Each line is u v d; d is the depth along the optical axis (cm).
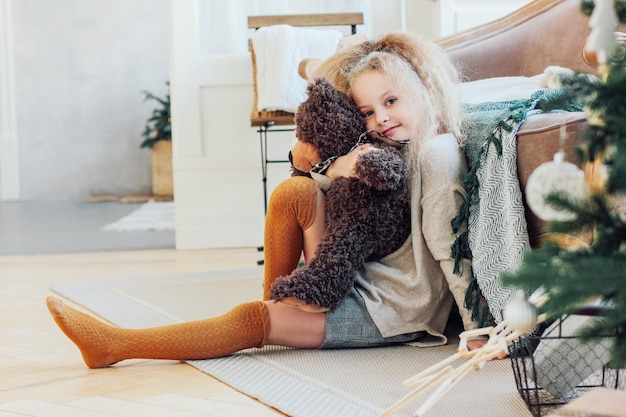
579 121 148
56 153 760
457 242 166
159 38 762
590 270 75
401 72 174
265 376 156
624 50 90
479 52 239
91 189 760
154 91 764
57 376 165
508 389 141
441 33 350
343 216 169
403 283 173
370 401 137
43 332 212
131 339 167
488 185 164
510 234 160
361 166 163
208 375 160
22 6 750
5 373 170
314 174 179
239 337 168
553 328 126
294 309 169
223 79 387
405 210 174
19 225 544
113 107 763
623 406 87
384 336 172
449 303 179
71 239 455
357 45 188
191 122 388
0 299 269
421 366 158
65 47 756
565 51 229
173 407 140
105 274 322
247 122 388
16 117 756
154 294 265
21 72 754
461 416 128
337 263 166
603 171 88
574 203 82
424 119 174
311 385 148
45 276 322
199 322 169
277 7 392
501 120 165
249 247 392
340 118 175
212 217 392
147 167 764
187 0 385
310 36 330
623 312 78
